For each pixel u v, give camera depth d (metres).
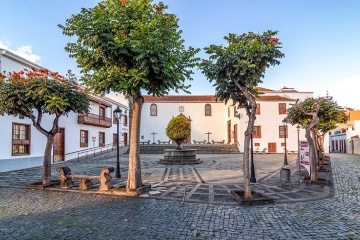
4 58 14.21
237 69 7.02
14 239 4.78
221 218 5.96
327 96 13.33
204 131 36.59
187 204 7.19
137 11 7.52
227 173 13.49
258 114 29.50
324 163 17.91
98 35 7.30
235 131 31.25
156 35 7.01
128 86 7.37
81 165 17.58
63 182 9.38
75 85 10.41
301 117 13.17
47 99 9.16
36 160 16.84
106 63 7.77
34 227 5.38
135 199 7.75
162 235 4.96
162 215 6.17
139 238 4.82
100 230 5.21
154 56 7.15
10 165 14.73
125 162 19.45
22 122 15.72
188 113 36.72
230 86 7.99
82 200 7.64
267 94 32.03
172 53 7.85
